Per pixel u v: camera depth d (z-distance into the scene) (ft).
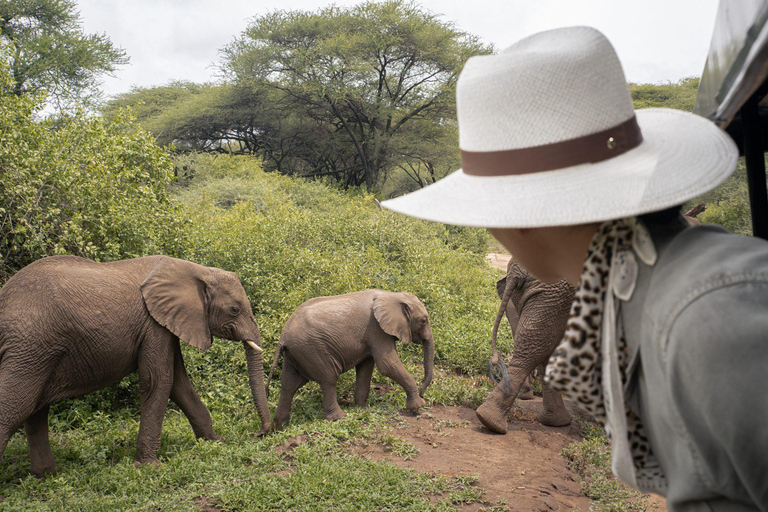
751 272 2.81
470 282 43.42
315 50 109.29
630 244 3.47
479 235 75.46
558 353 3.67
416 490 15.23
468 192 3.80
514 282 21.15
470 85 3.86
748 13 3.92
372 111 113.09
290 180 90.79
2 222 21.77
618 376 3.38
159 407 18.57
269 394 24.29
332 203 85.10
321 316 21.62
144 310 18.52
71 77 84.12
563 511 14.70
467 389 23.90
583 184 3.48
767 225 6.31
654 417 3.25
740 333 2.65
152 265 19.40
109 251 23.50
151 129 124.88
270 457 17.24
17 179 22.12
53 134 25.25
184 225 28.19
